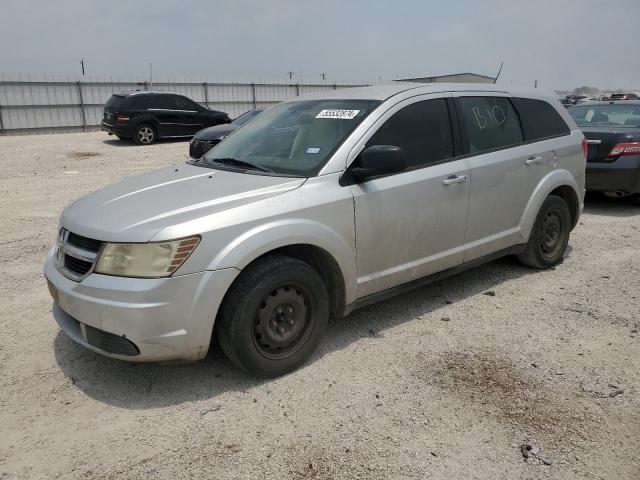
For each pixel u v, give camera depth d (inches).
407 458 107.5
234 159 163.3
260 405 125.6
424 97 168.6
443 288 197.3
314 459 107.4
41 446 112.3
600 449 110.0
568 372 138.6
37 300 188.9
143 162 560.1
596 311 175.6
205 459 107.8
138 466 106.1
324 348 152.6
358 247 147.6
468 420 119.2
